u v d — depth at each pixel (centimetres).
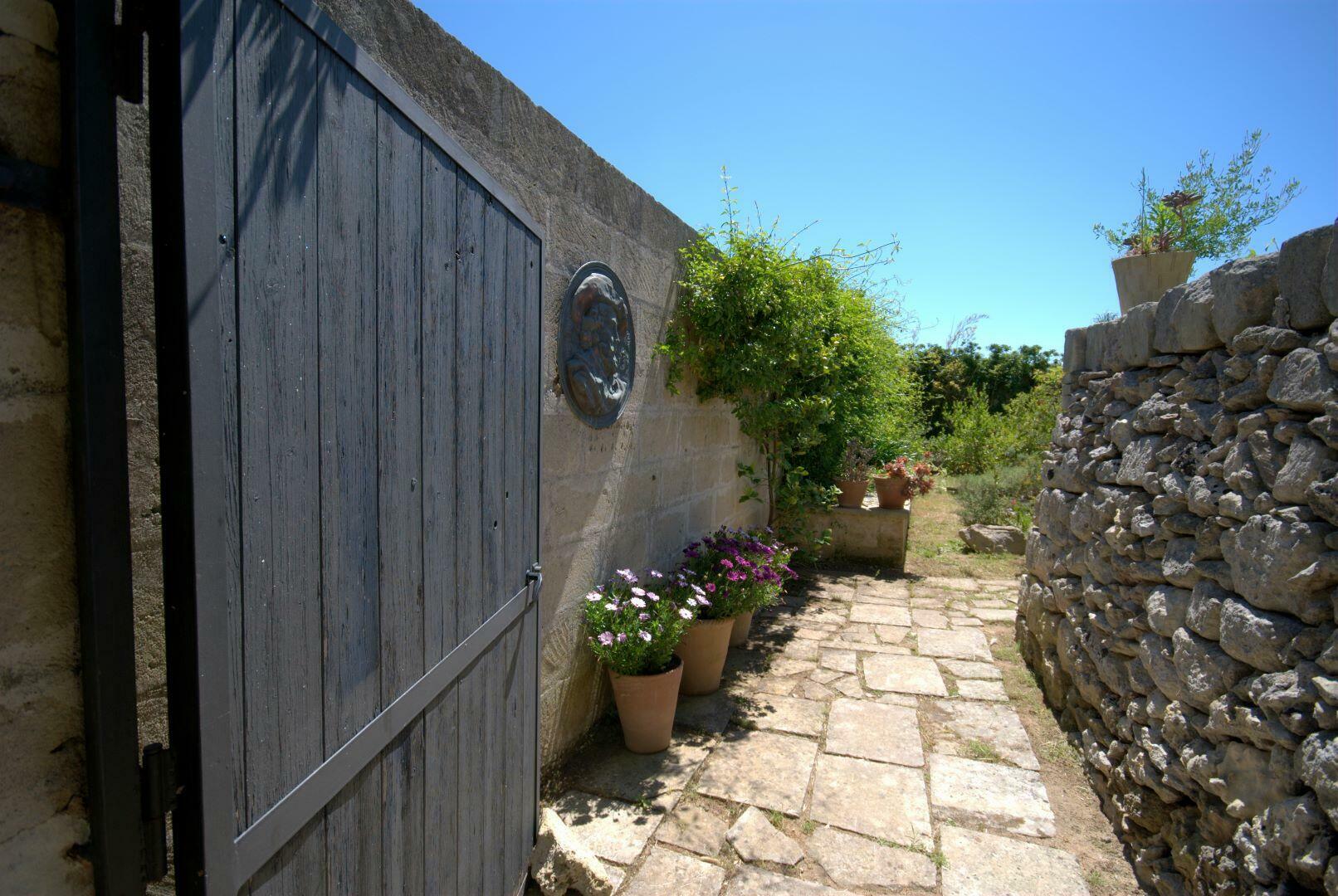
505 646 182
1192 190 361
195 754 77
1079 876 225
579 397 273
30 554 70
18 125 68
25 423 69
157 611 116
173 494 75
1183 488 227
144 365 111
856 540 654
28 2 68
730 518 504
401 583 123
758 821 250
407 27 171
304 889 99
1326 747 148
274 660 90
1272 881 160
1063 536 354
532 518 199
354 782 111
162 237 74
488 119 207
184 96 73
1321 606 162
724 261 393
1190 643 210
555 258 253
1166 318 258
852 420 665
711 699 356
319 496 99
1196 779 197
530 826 208
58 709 73
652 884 217
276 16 89
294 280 93
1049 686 352
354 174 106
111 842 75
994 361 1764
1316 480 164
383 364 116
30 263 69
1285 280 185
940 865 229
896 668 401
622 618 292
